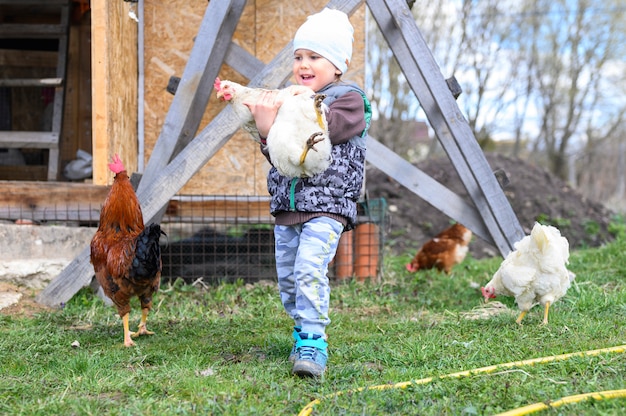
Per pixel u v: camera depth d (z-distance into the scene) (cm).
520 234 580
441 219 1209
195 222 675
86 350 403
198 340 435
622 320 460
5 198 618
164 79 675
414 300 605
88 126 896
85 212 616
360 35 674
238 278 667
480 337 421
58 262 595
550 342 398
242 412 277
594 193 2491
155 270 421
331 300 594
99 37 582
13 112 900
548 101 2423
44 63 901
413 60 568
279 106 336
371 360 375
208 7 551
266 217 681
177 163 545
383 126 1867
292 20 672
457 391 303
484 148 2212
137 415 278
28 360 382
